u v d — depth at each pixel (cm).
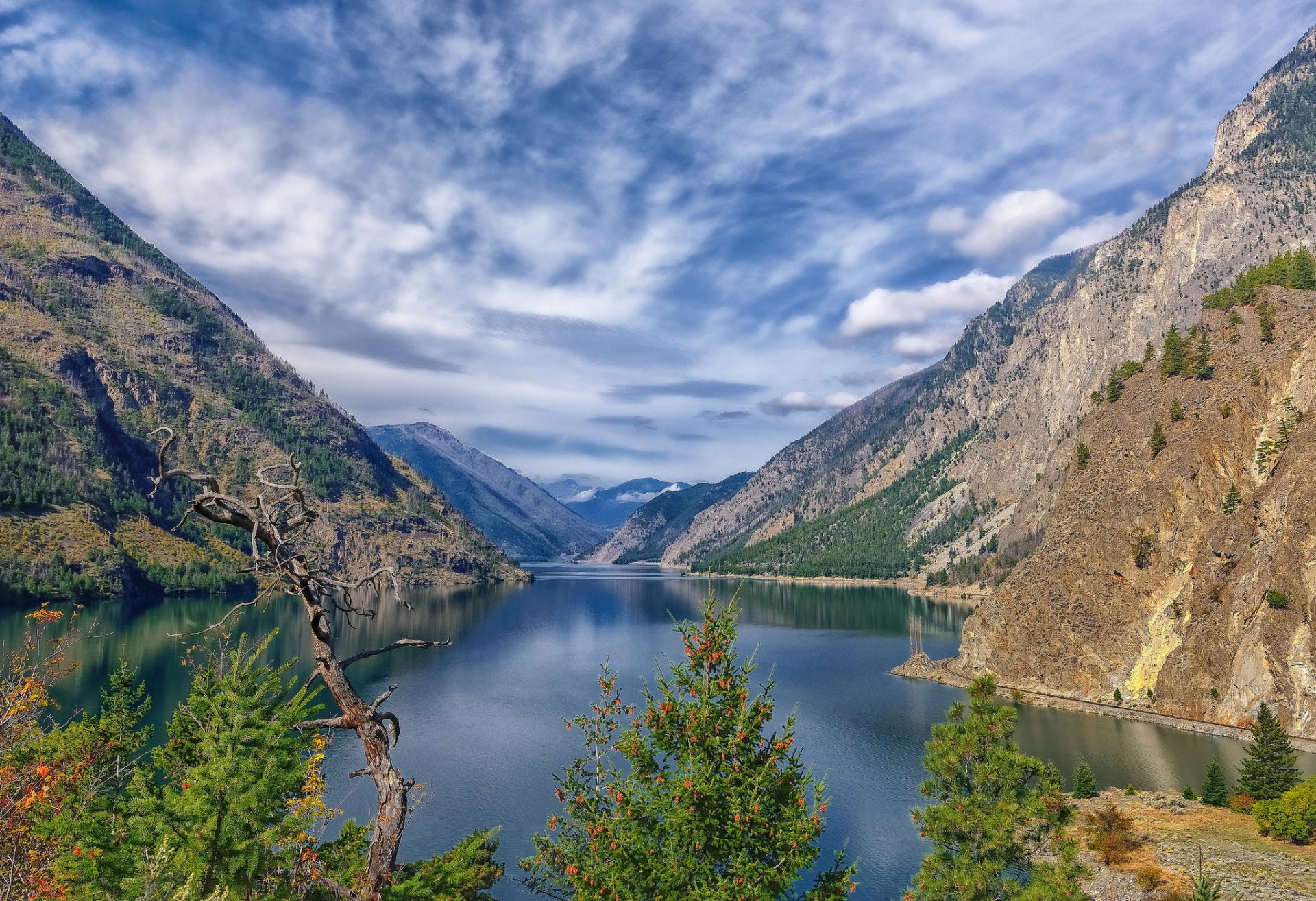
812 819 1852
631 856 1886
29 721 2064
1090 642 12262
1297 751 8425
